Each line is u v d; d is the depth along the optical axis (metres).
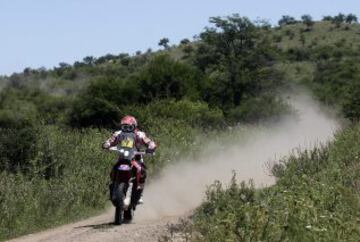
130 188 25.80
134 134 26.97
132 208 26.91
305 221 16.84
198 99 115.88
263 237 16.17
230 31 167.00
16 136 43.00
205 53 172.38
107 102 98.12
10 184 33.25
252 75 146.50
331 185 22.19
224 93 137.50
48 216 30.53
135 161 26.67
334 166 27.06
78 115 99.94
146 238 20.34
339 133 44.41
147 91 109.06
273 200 19.66
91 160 44.06
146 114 82.94
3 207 29.33
